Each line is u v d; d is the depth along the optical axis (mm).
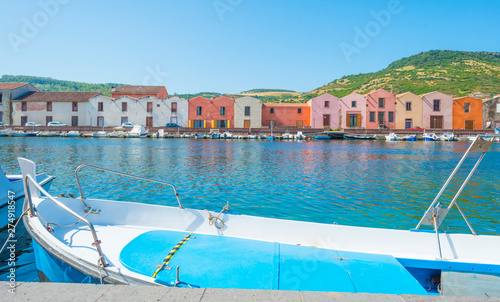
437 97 67250
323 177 19562
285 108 69812
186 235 5992
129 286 3268
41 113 68500
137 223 6914
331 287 4414
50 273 5238
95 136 62219
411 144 52406
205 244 5570
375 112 67500
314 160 28750
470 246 5629
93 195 14102
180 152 35062
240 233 6512
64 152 33375
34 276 6652
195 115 69062
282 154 34094
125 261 4965
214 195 14477
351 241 6020
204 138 63500
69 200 6883
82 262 4742
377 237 5957
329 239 6109
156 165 24422
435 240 5781
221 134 63562
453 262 5305
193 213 6848
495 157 32906
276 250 5367
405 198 14164
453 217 11445
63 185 16016
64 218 6637
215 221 6641
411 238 5852
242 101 68688
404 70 139875
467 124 67688
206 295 3111
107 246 5746
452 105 67375
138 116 68562
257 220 6473
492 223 10805
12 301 2973
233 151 37094
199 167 23578
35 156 29359
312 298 3053
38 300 3008
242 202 13289
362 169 23156
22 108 68688
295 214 11672
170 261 4941
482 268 5207
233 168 23172
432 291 5359
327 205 12914
